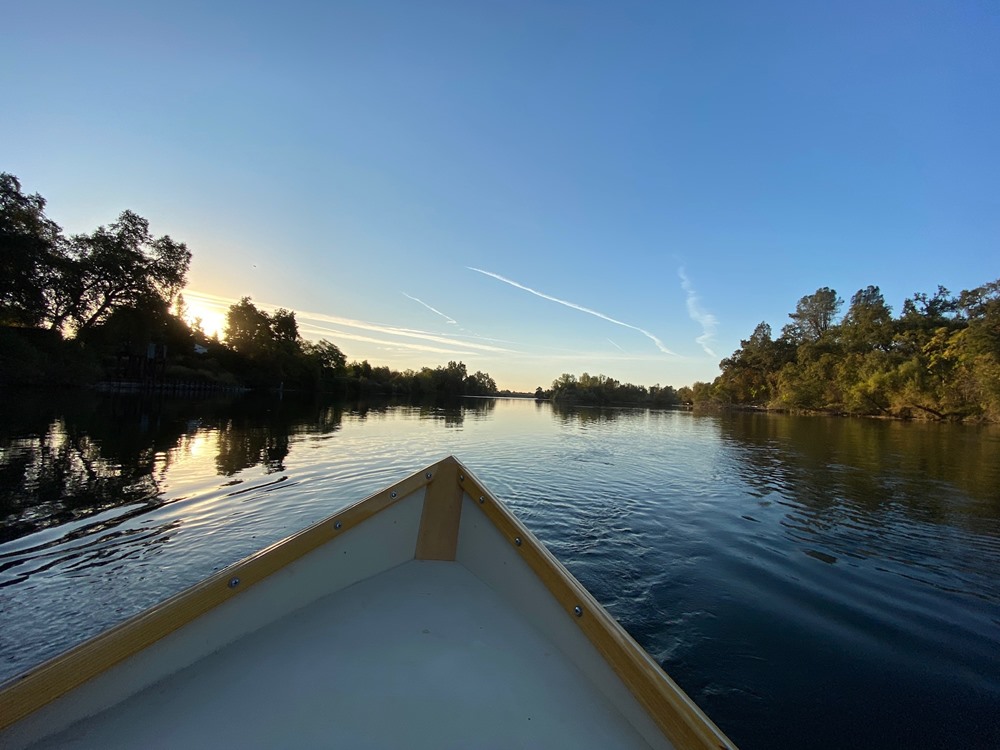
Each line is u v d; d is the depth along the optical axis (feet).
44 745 4.49
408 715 5.15
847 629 13.62
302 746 4.64
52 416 56.34
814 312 232.73
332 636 6.65
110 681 5.07
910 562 19.06
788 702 10.52
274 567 7.05
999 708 10.39
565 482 33.17
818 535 22.40
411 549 9.46
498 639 6.76
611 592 15.66
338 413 98.07
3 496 23.30
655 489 31.55
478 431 71.26
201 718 4.95
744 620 14.03
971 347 123.44
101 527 19.34
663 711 4.85
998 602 15.49
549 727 5.08
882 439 72.23
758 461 46.52
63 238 114.11
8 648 11.14
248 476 29.53
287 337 252.62
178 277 132.87
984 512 26.86
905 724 9.86
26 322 103.24
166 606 5.73
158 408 80.07
